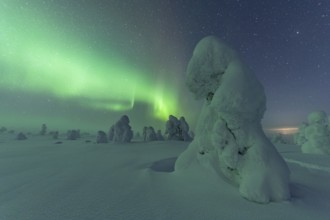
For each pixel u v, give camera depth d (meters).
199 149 5.30
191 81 5.33
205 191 4.19
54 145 18.41
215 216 3.08
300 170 7.17
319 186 5.16
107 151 13.07
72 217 3.01
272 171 4.00
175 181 4.90
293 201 3.78
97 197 3.89
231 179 4.56
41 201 3.71
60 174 6.02
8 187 4.70
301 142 20.20
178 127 24.77
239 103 4.26
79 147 16.11
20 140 28.81
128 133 22.06
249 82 4.45
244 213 3.21
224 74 4.84
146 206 3.43
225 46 5.12
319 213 3.33
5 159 9.37
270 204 3.60
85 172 6.27
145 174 5.70
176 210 3.28
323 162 8.20
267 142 4.40
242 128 4.31
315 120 13.20
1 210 3.31
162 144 18.47
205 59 5.12
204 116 5.31
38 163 8.09
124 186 4.64
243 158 4.27
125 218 2.97
